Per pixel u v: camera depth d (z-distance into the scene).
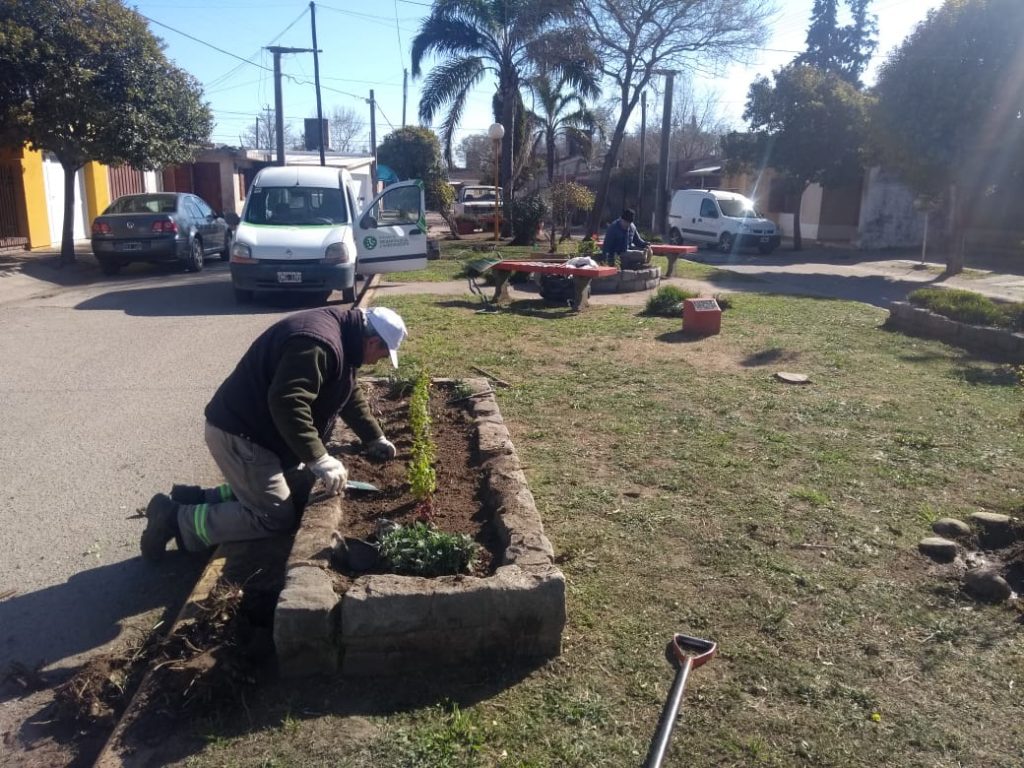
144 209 17.30
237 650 3.13
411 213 14.38
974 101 16.80
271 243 12.50
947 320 9.85
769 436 6.09
